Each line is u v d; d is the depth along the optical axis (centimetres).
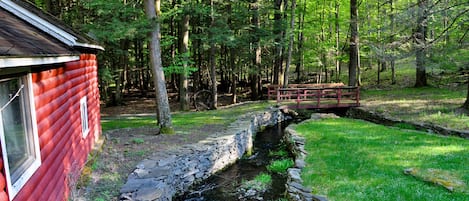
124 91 2314
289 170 680
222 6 1644
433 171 613
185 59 1316
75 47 525
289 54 1778
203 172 789
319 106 1559
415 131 1002
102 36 912
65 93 524
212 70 1655
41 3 1531
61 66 494
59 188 454
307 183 602
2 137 283
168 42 1165
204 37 1555
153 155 743
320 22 2169
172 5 1554
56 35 454
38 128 383
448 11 1091
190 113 1466
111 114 1603
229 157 909
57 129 464
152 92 2372
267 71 2536
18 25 381
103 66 1558
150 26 916
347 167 672
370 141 880
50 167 417
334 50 2145
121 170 646
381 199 508
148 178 595
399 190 537
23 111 354
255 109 1517
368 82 2231
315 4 2164
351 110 1505
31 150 363
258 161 933
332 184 586
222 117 1314
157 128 1097
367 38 1939
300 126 1147
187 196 685
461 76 1867
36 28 448
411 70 2350
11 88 330
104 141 862
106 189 548
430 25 1320
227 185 748
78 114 621
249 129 1095
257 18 1742
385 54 1259
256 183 742
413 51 1197
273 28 1803
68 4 1467
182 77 1611
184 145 838
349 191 548
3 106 310
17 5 442
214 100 1667
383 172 630
